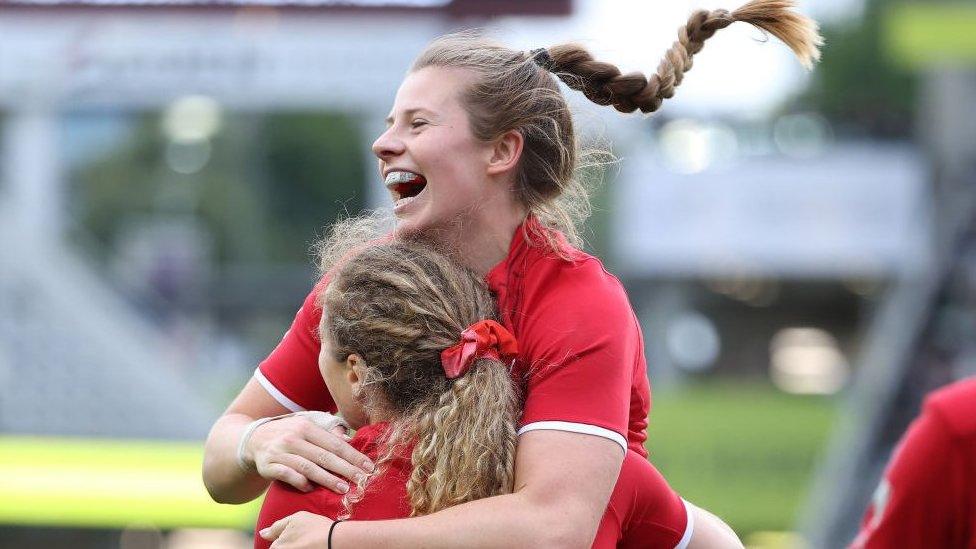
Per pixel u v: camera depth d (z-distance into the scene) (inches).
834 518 1334.9
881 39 3799.2
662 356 2829.7
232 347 1788.9
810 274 2618.1
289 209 2491.4
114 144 2399.1
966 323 1676.9
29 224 1640.0
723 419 2074.3
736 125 2758.4
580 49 274.2
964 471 302.5
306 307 280.5
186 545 1686.8
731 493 1696.6
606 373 244.8
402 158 258.7
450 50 265.1
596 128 289.4
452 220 259.6
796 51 274.5
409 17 1254.3
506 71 261.7
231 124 2466.8
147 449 1406.3
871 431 1487.5
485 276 264.7
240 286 1870.1
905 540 310.0
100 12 1229.1
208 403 1644.9
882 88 3745.1
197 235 2411.4
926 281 1787.6
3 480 1191.6
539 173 266.7
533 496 233.6
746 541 1571.1
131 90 1375.5
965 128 2358.5
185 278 1846.7
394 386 245.1
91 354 1600.6
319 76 1368.1
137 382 1603.1
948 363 1603.1
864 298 3769.7
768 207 2598.4
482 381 241.4
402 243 260.4
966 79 2340.1
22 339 1590.8
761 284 3700.8
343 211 321.4
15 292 1595.7
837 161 2615.7
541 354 247.8
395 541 229.5
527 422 243.4
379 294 246.4
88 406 1577.3
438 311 245.1
